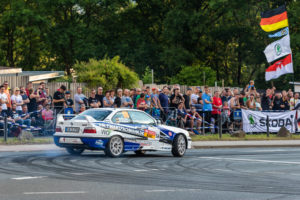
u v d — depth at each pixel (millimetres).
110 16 82062
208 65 85812
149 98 30500
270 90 36812
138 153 24219
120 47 78938
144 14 85875
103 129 20469
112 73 41688
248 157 22562
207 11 76812
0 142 25312
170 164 18859
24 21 74375
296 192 12578
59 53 81875
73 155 21453
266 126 35094
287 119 35906
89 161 18922
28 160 18859
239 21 81438
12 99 27828
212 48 84000
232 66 88812
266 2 76625
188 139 23188
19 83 37250
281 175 16109
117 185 13164
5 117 25703
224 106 33719
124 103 29578
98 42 79188
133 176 15031
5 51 84938
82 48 75500
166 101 30859
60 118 21828
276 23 37906
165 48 79125
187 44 79812
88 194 11680
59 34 76938
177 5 77125
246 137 32938
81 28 77875
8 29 81000
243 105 34625
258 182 14336
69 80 47750
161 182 13914
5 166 16891
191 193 12133
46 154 21656
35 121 28297
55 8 77125
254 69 87312
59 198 11102
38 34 75438
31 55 84812
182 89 49250
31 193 11672
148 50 79500
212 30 78688
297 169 17875
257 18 82250
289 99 37500
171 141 22562
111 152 20672
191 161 20250
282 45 37562
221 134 32156
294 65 71250
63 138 20750
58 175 14820
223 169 17516
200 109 32500
